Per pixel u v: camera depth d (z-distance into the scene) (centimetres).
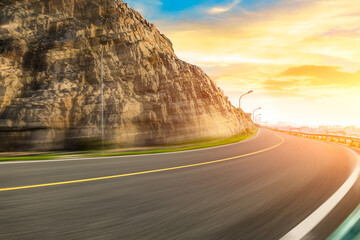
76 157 973
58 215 326
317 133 4225
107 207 369
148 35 3578
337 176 680
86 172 639
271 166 851
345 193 493
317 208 394
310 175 690
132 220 320
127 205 382
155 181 563
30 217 315
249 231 297
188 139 2838
